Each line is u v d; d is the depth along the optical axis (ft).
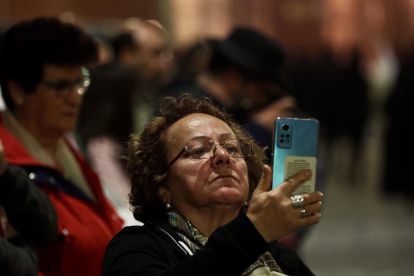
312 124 15.14
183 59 42.68
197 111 16.99
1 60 21.11
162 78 40.91
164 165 16.48
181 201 16.22
